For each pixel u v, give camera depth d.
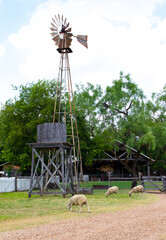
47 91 34.66
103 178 50.03
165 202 18.86
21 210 14.20
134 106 33.72
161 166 59.44
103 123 34.38
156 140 32.91
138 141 32.69
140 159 49.44
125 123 33.19
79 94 35.69
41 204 16.67
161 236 8.58
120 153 49.88
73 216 12.37
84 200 13.61
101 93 34.91
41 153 24.89
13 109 33.75
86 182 45.16
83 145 34.25
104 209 14.79
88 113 34.03
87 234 8.72
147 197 22.61
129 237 8.41
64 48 26.88
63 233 8.88
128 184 42.34
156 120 36.00
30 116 33.03
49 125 22.48
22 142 33.84
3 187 26.64
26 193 25.52
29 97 34.19
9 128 34.59
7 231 9.27
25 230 9.38
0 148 44.97
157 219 11.49
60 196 22.70
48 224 10.48
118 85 34.44
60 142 21.83
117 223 10.55
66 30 27.36
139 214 12.97
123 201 19.06
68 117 35.28
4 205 16.03
